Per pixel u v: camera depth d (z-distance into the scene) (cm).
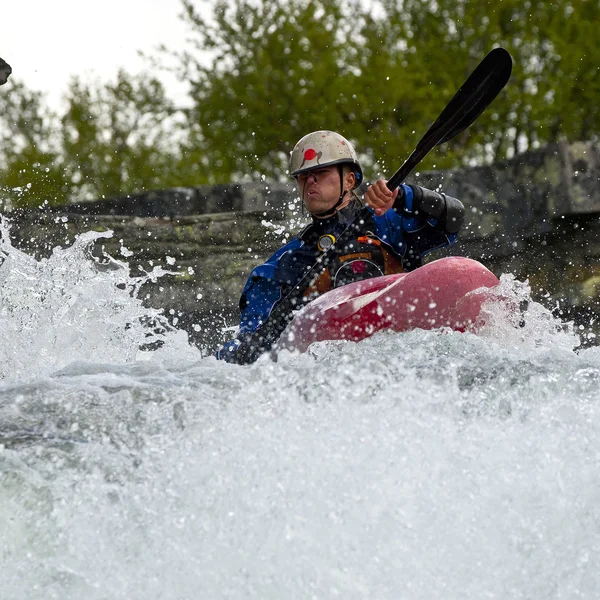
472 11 6081
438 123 1540
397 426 860
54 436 798
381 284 1401
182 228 2767
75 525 732
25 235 2536
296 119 6131
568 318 2622
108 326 1650
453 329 1330
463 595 765
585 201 2584
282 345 1426
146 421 834
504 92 6044
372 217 1605
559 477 847
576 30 5984
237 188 3005
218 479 784
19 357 1489
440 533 787
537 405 924
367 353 1084
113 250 2653
